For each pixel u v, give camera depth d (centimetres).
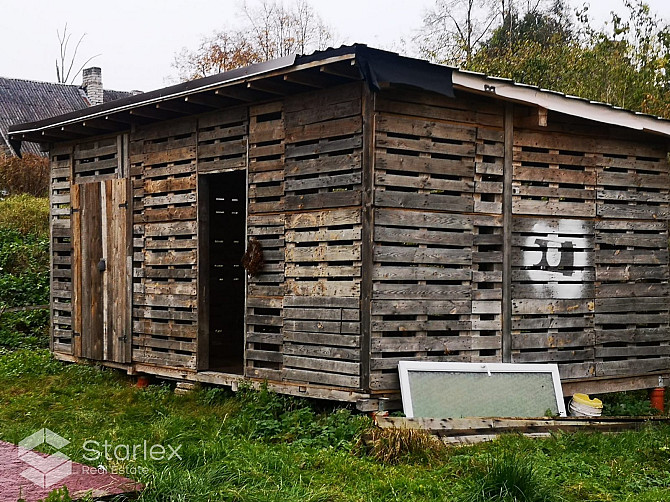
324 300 824
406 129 808
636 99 1658
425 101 821
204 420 819
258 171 897
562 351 917
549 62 1875
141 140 1055
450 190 838
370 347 790
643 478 651
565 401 928
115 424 825
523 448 718
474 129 855
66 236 1185
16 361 1190
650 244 990
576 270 934
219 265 1255
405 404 774
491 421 773
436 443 698
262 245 895
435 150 827
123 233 1074
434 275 828
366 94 791
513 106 884
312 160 838
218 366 1054
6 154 2531
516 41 2144
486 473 599
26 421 842
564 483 625
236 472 587
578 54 1842
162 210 1026
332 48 719
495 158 876
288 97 865
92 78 3312
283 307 866
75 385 1053
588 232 944
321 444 725
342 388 806
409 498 576
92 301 1126
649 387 988
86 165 1148
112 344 1089
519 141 892
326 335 821
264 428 780
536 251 903
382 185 795
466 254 849
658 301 992
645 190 995
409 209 813
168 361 1012
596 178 950
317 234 834
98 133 1122
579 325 933
